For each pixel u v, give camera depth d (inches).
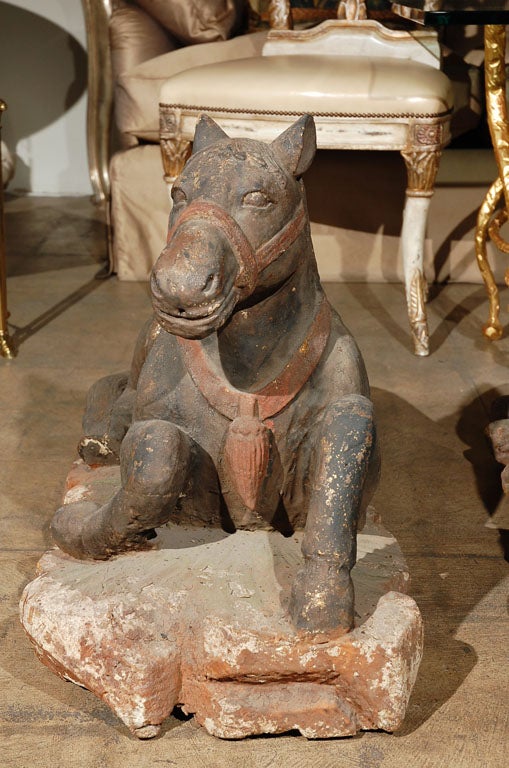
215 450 67.1
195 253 57.3
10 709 66.9
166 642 63.6
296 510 69.8
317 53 128.2
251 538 70.8
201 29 150.9
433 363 122.3
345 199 145.9
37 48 201.2
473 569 83.0
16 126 205.6
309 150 64.1
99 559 70.0
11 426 107.1
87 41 188.4
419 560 84.0
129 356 125.3
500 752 63.4
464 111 144.6
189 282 56.7
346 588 62.2
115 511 65.9
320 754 63.0
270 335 65.4
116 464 83.4
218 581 66.2
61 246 170.4
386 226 147.1
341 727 63.4
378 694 62.4
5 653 72.2
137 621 63.8
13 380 118.1
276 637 62.2
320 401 66.8
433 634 74.5
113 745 63.9
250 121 117.2
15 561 83.2
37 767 62.1
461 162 144.6
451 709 67.0
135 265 151.6
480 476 97.7
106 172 196.7
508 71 132.8
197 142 66.5
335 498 62.1
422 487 95.5
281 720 63.1
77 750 63.5
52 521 71.4
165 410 67.5
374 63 120.4
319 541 62.1
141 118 146.3
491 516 91.0
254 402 65.3
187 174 61.9
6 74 202.7
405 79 115.0
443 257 148.1
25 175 207.9
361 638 62.4
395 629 63.3
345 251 148.9
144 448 63.2
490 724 65.7
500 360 123.4
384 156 143.4
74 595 66.0
